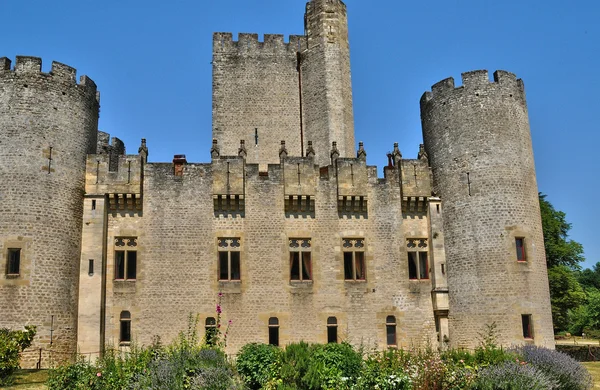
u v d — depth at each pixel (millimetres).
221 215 34844
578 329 85750
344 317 34281
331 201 35875
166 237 34156
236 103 42344
